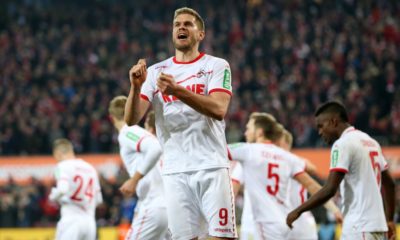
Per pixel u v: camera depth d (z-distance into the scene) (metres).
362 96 27.28
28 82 30.28
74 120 26.86
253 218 9.70
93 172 11.69
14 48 32.66
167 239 10.02
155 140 9.43
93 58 31.75
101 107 27.28
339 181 7.72
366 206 7.76
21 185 23.72
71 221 11.32
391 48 31.28
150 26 35.12
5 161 24.09
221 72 6.94
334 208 10.77
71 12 37.00
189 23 7.09
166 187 7.18
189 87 6.99
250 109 26.81
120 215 20.42
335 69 30.31
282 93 27.80
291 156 9.75
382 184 8.26
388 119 26.06
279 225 9.52
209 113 6.66
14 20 35.00
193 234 7.11
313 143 24.98
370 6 34.12
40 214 21.91
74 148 25.59
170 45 32.81
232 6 35.00
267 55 31.00
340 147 7.78
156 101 7.16
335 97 27.70
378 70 29.50
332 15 33.62
